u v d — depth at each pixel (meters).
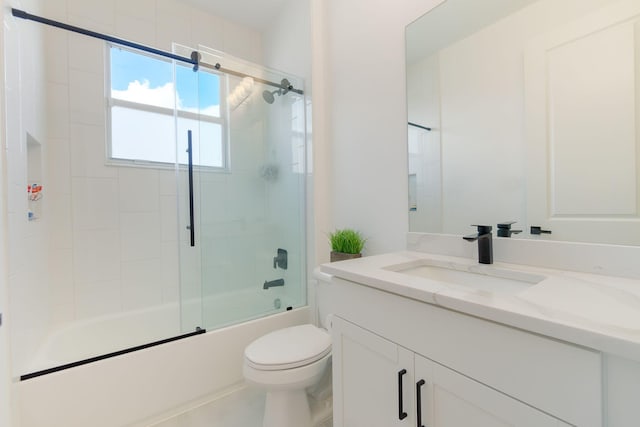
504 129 1.10
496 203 1.13
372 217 1.68
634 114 0.82
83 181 1.95
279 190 2.23
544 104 1.00
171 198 2.29
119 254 2.08
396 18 1.51
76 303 1.92
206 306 1.93
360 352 0.96
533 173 1.03
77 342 1.83
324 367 1.30
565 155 0.95
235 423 1.44
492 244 1.07
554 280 0.80
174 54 1.82
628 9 0.83
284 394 1.27
